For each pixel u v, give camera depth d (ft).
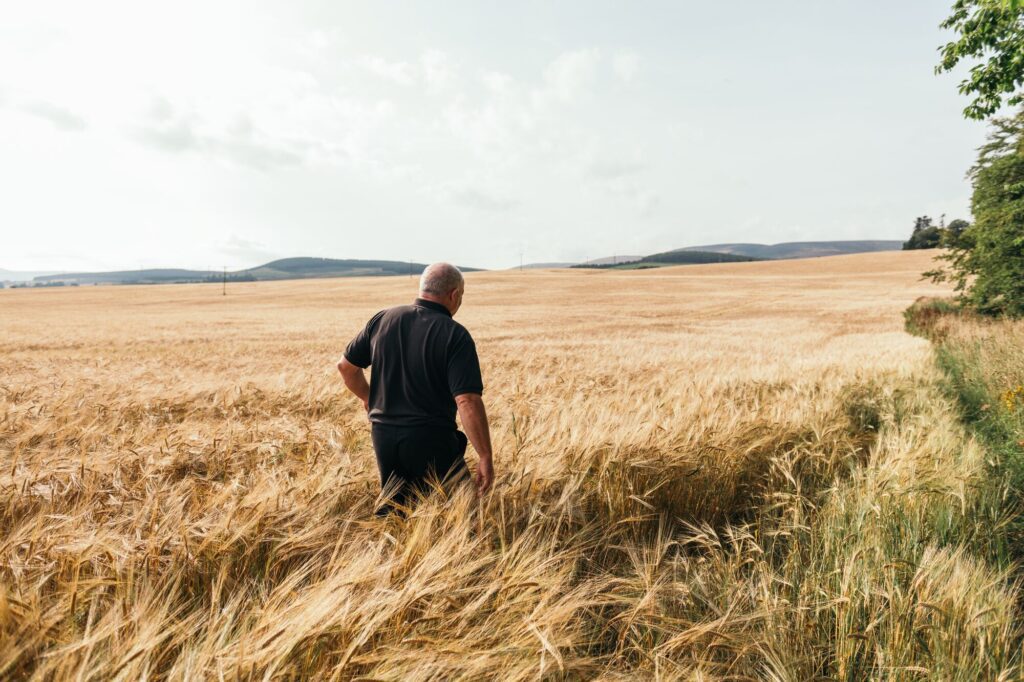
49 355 61.67
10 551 5.21
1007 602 6.10
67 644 4.05
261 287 272.51
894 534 8.00
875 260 312.09
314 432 11.53
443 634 4.60
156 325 118.42
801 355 52.24
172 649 4.36
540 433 10.32
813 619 5.97
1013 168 51.11
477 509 7.15
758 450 11.35
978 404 21.66
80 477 7.86
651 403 13.64
